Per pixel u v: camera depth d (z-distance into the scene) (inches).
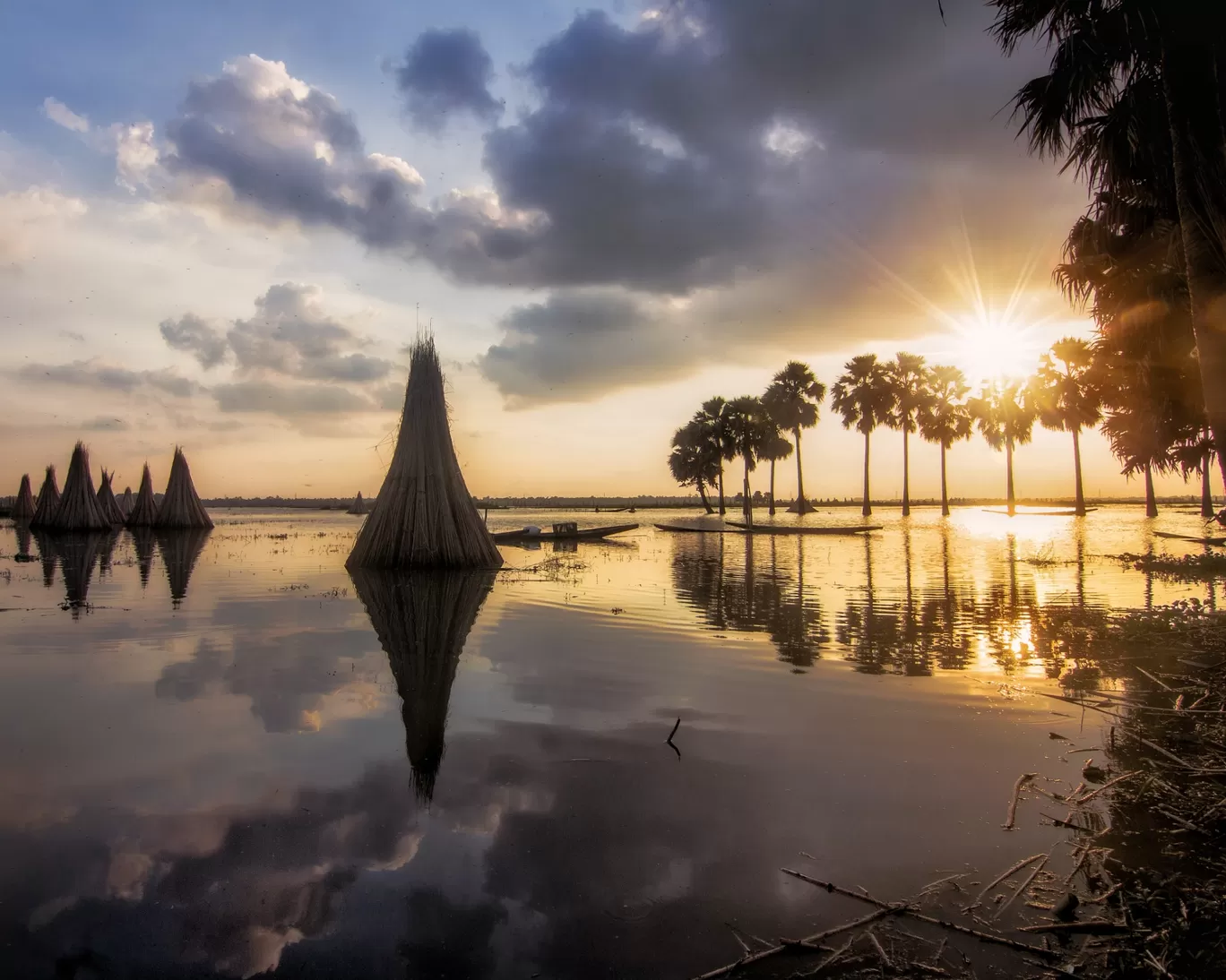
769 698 278.7
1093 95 343.6
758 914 137.5
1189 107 229.9
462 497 834.2
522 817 176.2
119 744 226.2
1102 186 401.4
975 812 181.0
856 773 204.5
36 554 1016.9
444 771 204.8
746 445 2135.8
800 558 950.4
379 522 813.9
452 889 145.1
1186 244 234.1
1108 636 398.9
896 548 1127.0
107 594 582.2
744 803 185.0
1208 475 1959.9
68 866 153.9
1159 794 190.2
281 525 2194.9
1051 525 1807.3
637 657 349.7
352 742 228.5
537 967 122.0
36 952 125.3
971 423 2273.6
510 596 573.0
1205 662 332.2
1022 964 124.0
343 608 506.9
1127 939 130.7
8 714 256.7
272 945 127.3
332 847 161.6
